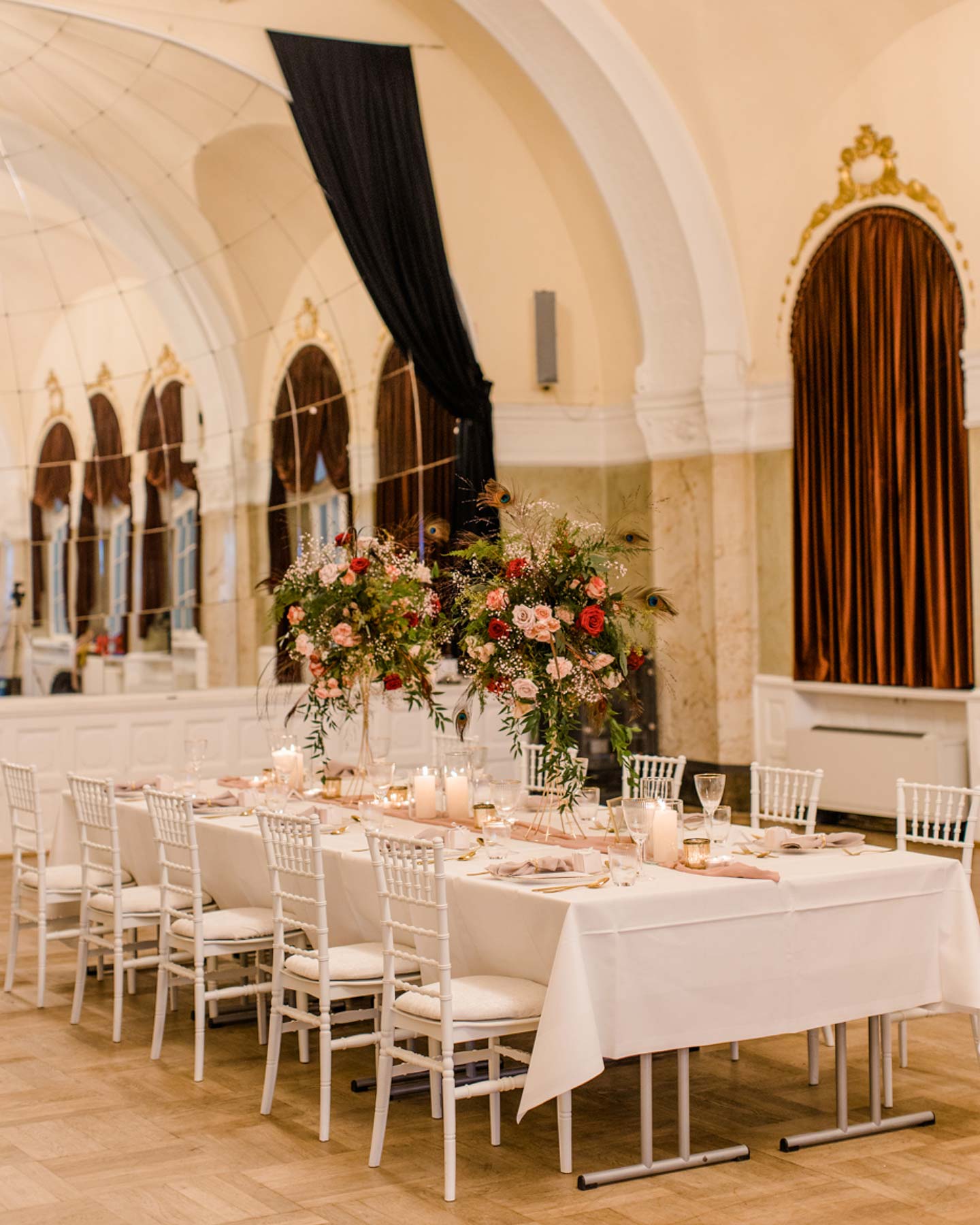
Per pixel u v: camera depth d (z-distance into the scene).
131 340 14.17
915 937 4.60
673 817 4.70
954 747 9.86
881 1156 4.31
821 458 10.48
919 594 9.85
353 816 5.96
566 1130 4.20
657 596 5.18
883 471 10.03
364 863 4.98
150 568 14.43
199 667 14.27
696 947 4.19
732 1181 4.11
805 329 10.55
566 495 11.82
